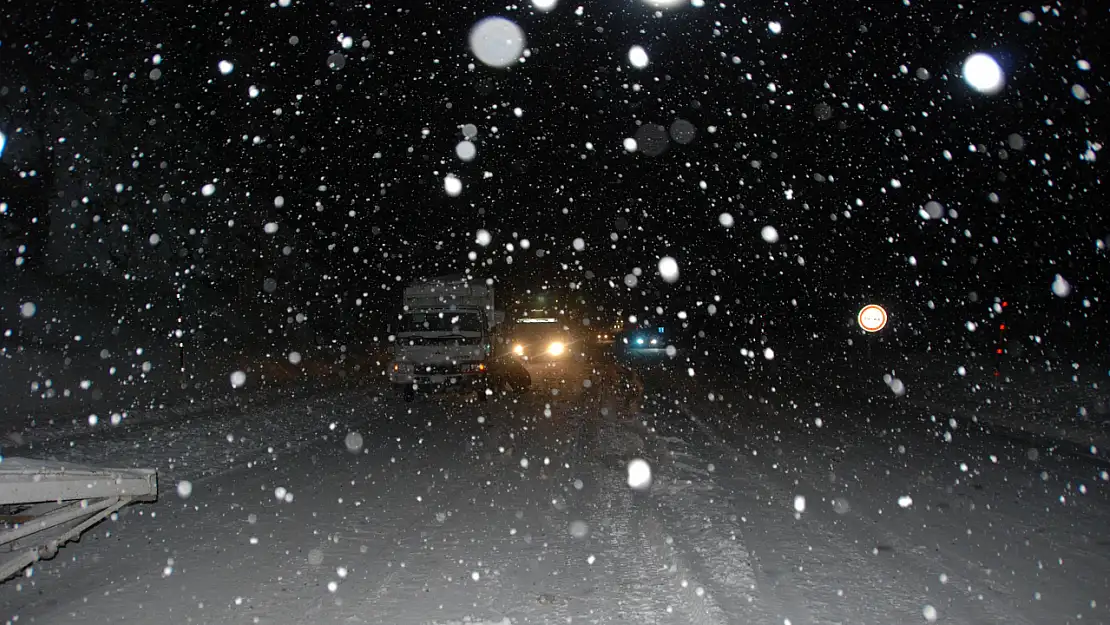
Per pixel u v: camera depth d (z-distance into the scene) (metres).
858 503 8.73
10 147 19.62
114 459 11.27
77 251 22.39
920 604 5.62
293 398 19.59
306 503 8.88
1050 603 5.65
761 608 5.54
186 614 5.46
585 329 78.81
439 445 13.38
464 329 21.64
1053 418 15.09
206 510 8.52
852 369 28.28
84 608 5.57
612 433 14.54
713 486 9.70
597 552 6.93
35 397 14.91
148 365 19.91
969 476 10.23
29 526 5.27
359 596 5.82
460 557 6.80
